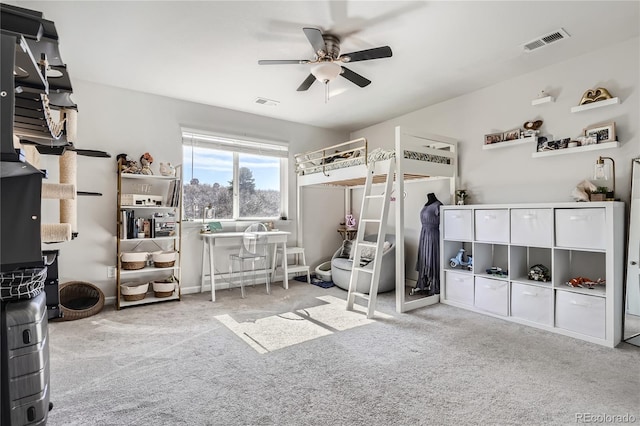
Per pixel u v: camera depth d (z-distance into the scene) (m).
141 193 4.01
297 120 5.16
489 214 3.39
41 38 1.16
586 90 3.06
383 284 4.29
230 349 2.58
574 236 2.79
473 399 1.89
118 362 2.36
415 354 2.47
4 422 1.21
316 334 2.88
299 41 2.81
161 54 3.04
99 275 3.76
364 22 2.53
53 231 1.69
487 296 3.39
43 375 1.31
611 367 2.26
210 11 2.39
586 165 3.07
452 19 2.49
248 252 4.47
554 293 2.91
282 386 2.04
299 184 5.23
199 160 4.48
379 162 3.79
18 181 1.18
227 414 1.76
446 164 3.96
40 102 1.37
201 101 4.32
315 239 5.52
